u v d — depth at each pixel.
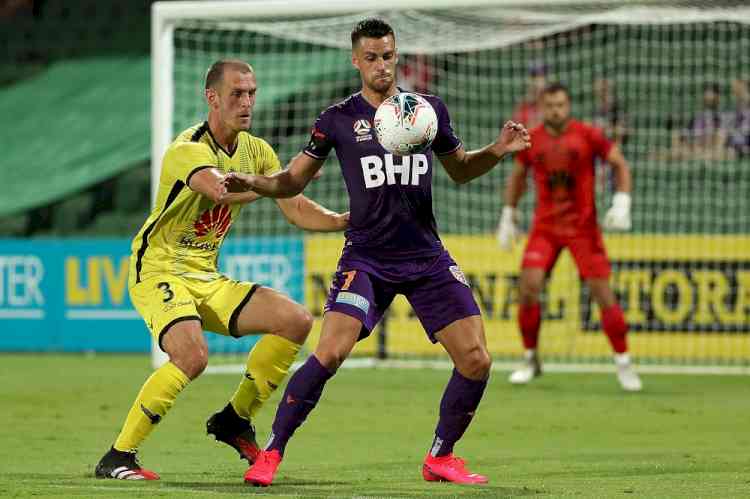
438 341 21.06
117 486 20.44
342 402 35.16
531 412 33.00
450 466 21.36
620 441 27.70
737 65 59.00
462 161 21.27
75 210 60.12
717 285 45.59
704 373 44.44
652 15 42.28
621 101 58.56
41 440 27.59
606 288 38.53
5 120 62.53
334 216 22.91
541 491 20.02
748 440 27.84
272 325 22.28
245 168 22.86
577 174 38.03
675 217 56.41
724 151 56.16
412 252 20.81
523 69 59.75
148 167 60.72
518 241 46.47
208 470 23.08
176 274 22.66
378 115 19.94
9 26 70.94
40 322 51.31
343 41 45.66
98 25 70.06
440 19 44.78
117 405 34.19
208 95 22.30
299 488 20.28
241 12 42.41
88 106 62.53
